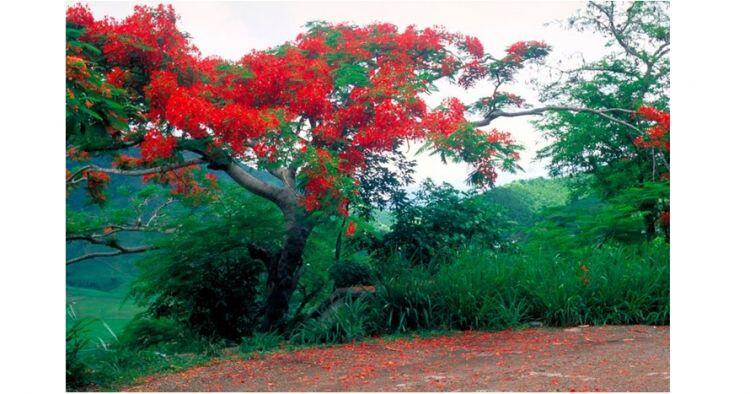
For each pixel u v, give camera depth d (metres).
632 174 16.03
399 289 9.41
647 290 8.59
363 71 11.68
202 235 11.95
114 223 14.03
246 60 11.08
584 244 12.90
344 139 11.19
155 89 9.75
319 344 8.64
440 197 13.34
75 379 7.08
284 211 11.34
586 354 6.69
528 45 13.41
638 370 5.77
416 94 10.88
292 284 11.41
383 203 13.27
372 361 7.32
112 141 10.30
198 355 8.77
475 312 8.88
